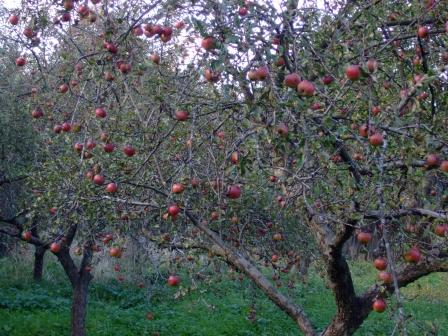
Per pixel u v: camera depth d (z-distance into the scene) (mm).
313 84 2986
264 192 4461
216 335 10023
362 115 3438
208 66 3293
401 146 3188
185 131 4277
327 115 2969
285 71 3201
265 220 5742
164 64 4062
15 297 11117
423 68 3676
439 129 3445
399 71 4074
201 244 4742
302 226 6145
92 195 4883
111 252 4891
